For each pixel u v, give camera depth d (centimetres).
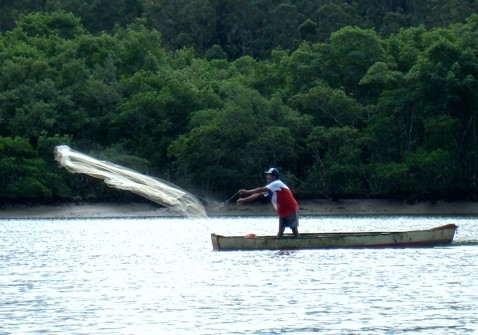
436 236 10625
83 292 7406
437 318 6103
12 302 6906
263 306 6606
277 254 10031
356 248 10444
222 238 10450
